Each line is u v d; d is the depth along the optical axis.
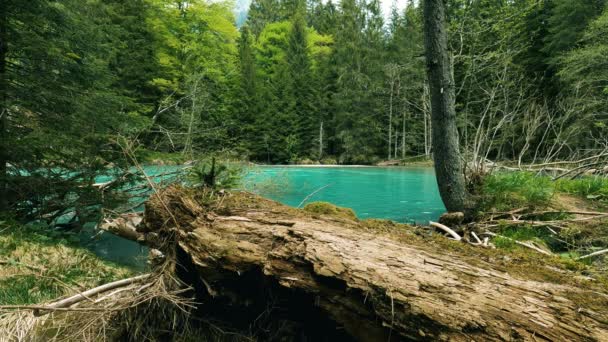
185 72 18.69
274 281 1.93
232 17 23.56
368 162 24.55
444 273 1.53
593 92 10.89
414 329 1.30
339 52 28.03
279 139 25.44
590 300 1.32
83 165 5.38
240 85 25.45
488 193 4.65
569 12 14.37
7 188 4.92
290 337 2.00
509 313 1.25
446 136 4.44
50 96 5.30
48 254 3.64
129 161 5.39
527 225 3.99
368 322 1.50
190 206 2.49
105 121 5.68
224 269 1.98
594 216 3.99
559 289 1.41
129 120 6.00
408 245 1.91
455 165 4.47
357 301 1.54
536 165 6.30
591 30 12.26
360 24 30.66
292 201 8.02
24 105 5.27
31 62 5.43
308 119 26.95
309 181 12.38
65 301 2.07
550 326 1.17
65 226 5.41
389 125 25.36
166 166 5.36
